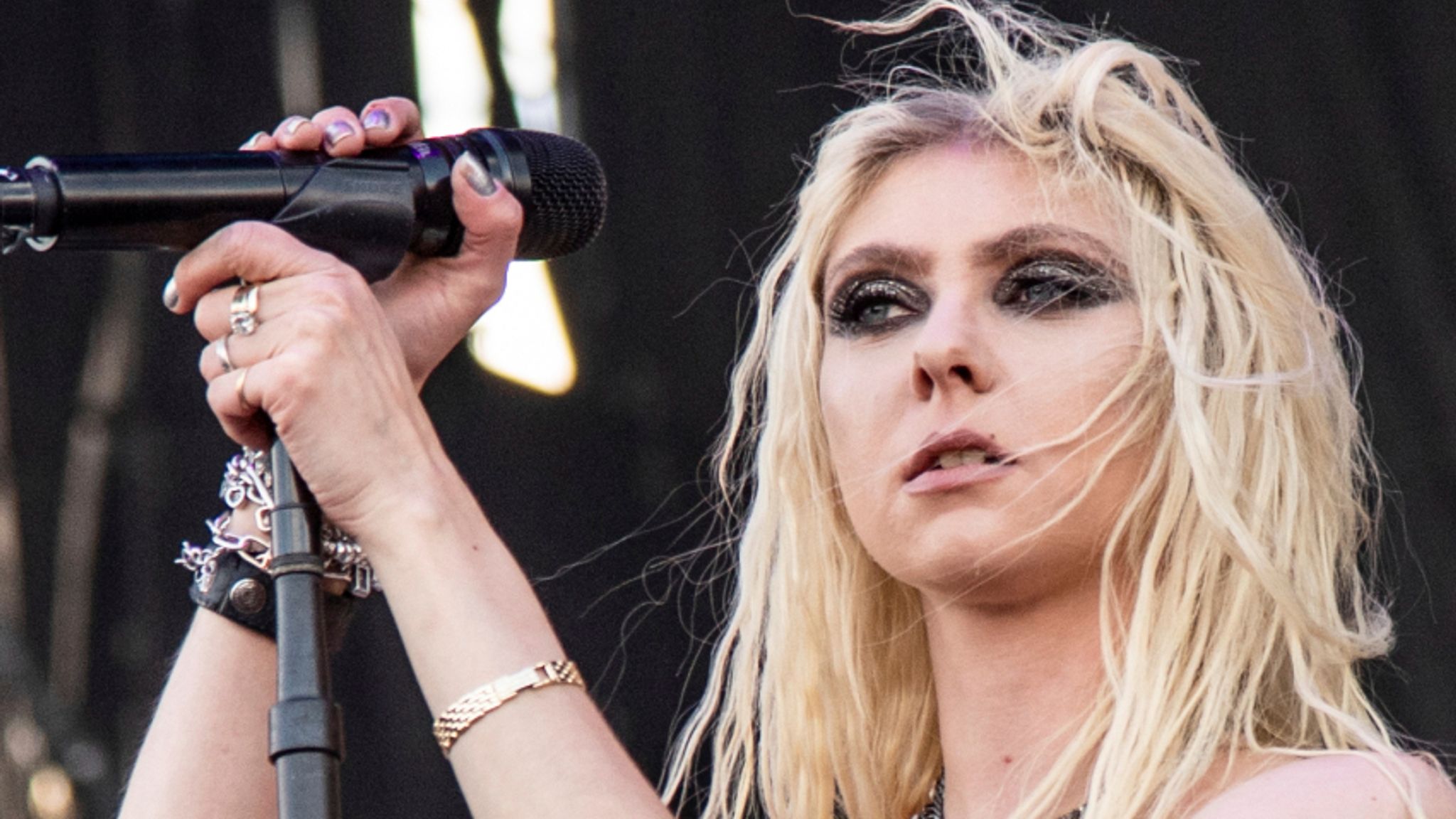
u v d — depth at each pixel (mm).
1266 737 5930
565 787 5070
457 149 6004
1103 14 24844
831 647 6961
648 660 25609
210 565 6574
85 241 5293
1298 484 6117
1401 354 24516
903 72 7703
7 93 25547
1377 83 24953
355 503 5305
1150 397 6027
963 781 6211
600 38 27172
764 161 27078
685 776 7168
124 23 25719
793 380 6969
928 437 5988
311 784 4898
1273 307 6230
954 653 6215
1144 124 6297
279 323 5312
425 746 25328
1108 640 5895
